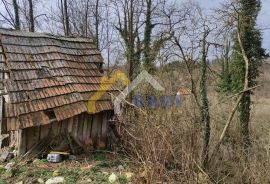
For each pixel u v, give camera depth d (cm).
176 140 817
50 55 1180
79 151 1098
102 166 986
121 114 1129
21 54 1104
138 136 894
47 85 1085
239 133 991
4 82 1041
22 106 986
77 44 1315
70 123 1122
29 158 1013
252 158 889
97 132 1196
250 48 1736
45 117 1007
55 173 900
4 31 1119
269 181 823
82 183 852
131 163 937
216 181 808
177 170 766
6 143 1156
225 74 1691
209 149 934
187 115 910
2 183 835
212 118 999
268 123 1196
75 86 1148
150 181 734
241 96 952
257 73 1780
